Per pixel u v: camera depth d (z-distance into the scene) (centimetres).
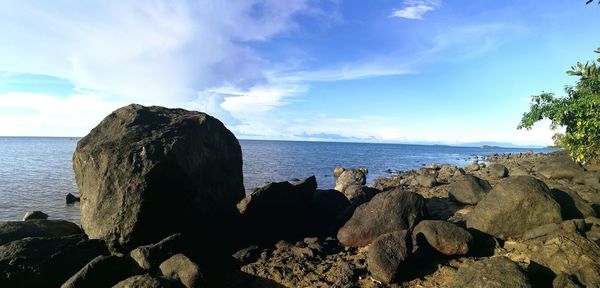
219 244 1294
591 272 805
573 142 1825
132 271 1055
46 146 13562
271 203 1410
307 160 6912
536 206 1212
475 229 1260
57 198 2914
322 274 1106
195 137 1341
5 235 1191
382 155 10056
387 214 1368
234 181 1527
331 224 1554
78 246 1104
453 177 3291
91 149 1253
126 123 1344
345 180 3023
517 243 1172
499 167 2981
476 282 837
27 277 980
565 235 959
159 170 1177
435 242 1155
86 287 952
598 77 1675
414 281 1049
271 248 1315
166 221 1217
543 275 912
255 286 1071
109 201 1183
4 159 6638
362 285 1040
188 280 975
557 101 1898
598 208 1352
